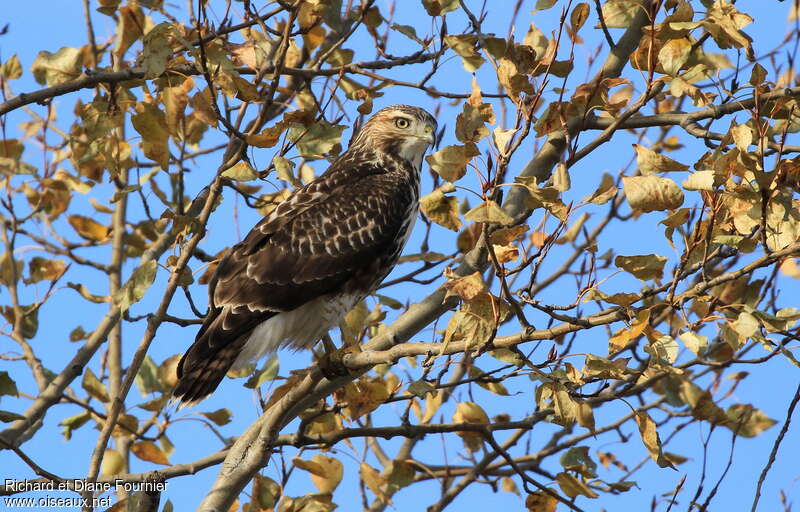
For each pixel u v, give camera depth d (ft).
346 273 39.29
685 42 30.01
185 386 36.04
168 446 42.04
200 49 31.45
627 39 38.14
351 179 41.32
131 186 34.91
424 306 36.78
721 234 27.61
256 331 37.83
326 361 32.96
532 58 30.27
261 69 33.60
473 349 28.89
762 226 26.68
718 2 29.81
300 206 39.83
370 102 36.32
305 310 38.81
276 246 38.55
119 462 39.99
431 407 42.57
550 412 37.91
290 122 32.24
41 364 41.96
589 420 30.42
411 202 41.93
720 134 35.65
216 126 32.42
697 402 40.81
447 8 36.37
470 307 27.50
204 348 36.52
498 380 31.68
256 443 34.71
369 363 31.76
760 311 27.17
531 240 30.01
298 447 36.76
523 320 27.94
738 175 26.78
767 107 32.48
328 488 36.19
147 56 32.14
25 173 44.73
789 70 37.11
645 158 27.91
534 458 44.91
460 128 27.66
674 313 40.29
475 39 35.81
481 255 36.40
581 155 32.53
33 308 43.91
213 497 34.58
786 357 27.22
